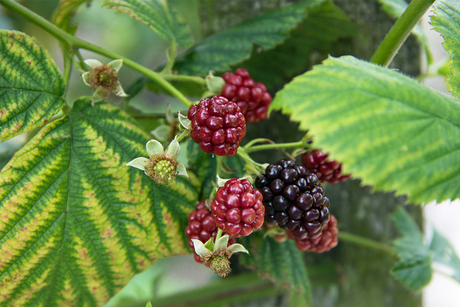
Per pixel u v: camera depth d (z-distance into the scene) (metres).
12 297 0.32
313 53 0.42
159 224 0.33
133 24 1.02
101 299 0.33
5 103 0.31
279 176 0.31
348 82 0.28
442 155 0.28
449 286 0.89
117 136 0.33
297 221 0.31
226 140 0.30
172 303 0.41
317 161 0.32
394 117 0.28
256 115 0.35
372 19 0.42
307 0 0.39
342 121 0.28
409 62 0.43
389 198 0.46
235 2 0.42
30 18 0.33
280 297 0.44
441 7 0.32
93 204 0.32
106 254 0.32
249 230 0.30
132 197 0.32
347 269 0.46
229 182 0.30
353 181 0.44
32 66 0.32
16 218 0.31
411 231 0.45
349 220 0.45
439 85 0.67
